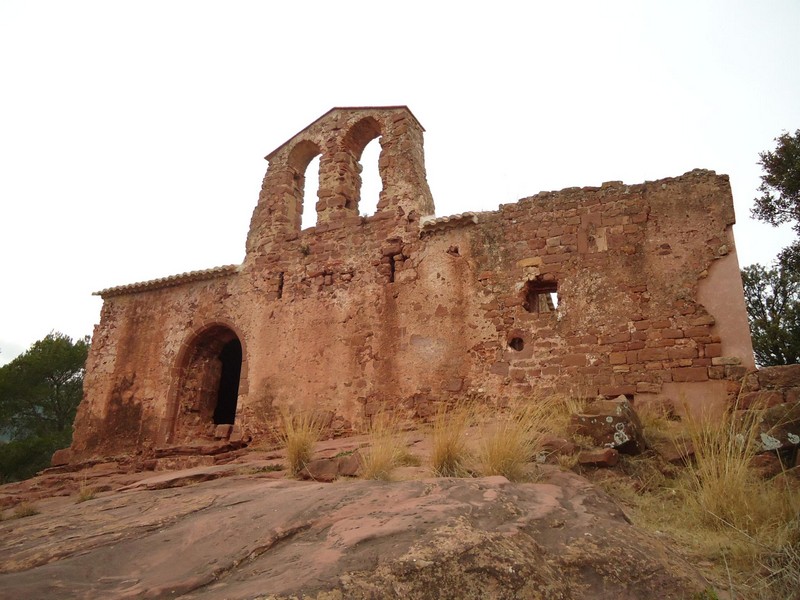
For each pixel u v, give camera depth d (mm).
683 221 9500
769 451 5754
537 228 10648
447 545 2545
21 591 2455
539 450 5680
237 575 2529
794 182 14648
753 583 3277
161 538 3283
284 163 14945
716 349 8602
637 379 8953
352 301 12156
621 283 9602
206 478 6508
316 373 11992
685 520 4445
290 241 13656
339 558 2463
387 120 13594
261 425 12180
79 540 3496
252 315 13367
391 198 12641
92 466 13219
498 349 10242
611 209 10117
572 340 9664
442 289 11188
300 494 3820
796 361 17047
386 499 3510
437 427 6051
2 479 21156
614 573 2742
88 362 15070
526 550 2680
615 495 5176
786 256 15742
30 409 25109
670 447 6207
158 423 13500
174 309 14539
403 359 11102
